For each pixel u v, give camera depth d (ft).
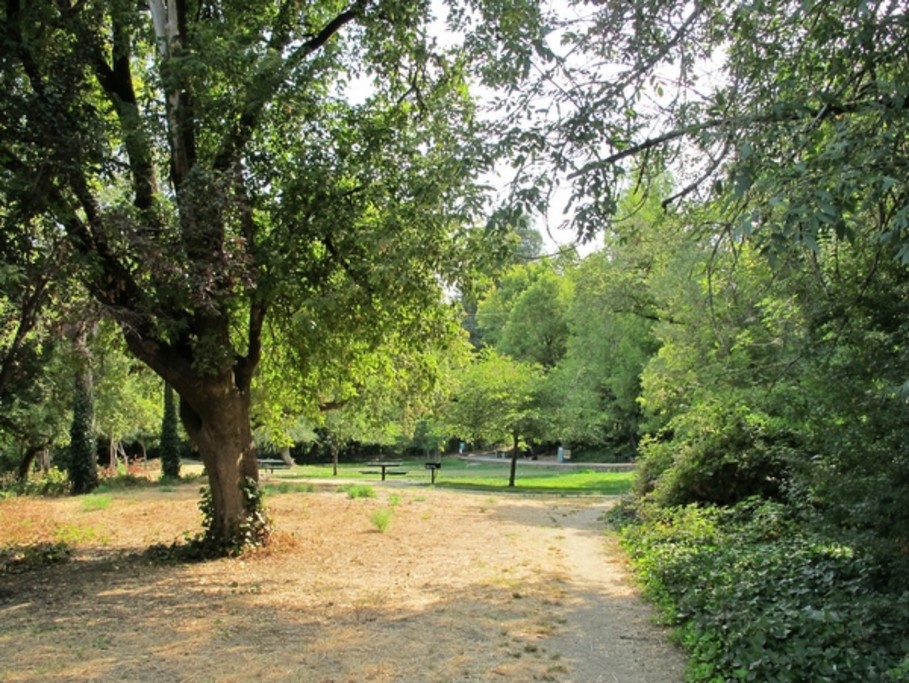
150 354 32.40
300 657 18.33
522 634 20.53
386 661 17.98
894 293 19.11
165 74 29.17
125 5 28.73
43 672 17.28
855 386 19.40
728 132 15.01
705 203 17.79
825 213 11.39
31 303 24.68
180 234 26.61
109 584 28.07
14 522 47.01
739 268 26.89
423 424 140.56
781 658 15.39
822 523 21.53
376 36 34.63
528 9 18.47
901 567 19.62
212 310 27.22
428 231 30.58
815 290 20.62
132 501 61.36
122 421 104.88
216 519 34.91
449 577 29.09
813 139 14.49
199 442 35.12
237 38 30.37
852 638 15.89
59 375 65.10
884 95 13.20
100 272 26.07
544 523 48.52
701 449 42.50
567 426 90.94
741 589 21.81
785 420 26.37
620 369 101.19
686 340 46.96
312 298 31.94
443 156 26.55
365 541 38.75
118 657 18.45
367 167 33.58
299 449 163.73
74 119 26.16
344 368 41.75
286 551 35.19
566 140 17.69
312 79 33.01
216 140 33.78
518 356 140.36
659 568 27.30
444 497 67.05
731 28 17.33
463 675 16.98
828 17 14.61
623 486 83.25
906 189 12.45
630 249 49.49
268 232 35.35
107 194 36.40
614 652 18.88
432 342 39.50
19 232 25.23
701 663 16.93
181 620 22.27
